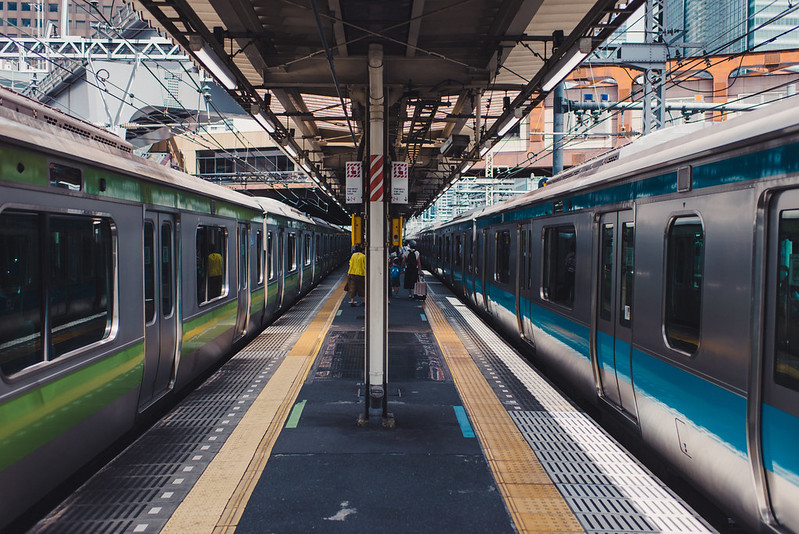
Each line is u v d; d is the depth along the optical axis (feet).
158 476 14.99
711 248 13.15
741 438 11.95
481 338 34.60
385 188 19.39
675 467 15.34
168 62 54.19
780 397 10.94
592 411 23.17
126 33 53.88
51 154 13.34
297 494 14.02
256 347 31.48
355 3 19.01
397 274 58.54
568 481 14.76
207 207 25.54
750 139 11.74
